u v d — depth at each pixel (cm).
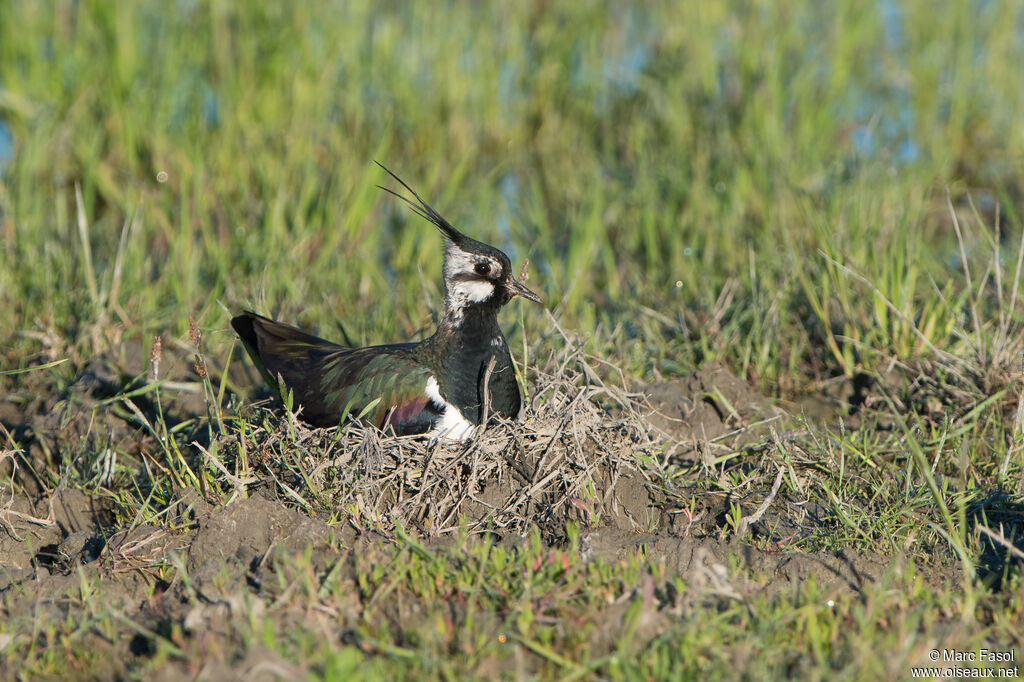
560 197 1727
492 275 991
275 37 1894
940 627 756
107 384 1168
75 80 1852
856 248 1338
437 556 808
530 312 1277
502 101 1997
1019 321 1179
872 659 682
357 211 1512
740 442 1083
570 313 1304
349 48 1936
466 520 923
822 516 933
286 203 1555
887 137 1859
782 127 1772
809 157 1653
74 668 725
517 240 1504
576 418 955
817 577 820
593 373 1016
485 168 1880
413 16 2061
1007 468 979
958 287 1321
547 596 771
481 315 994
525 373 1065
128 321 1268
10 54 1875
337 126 1828
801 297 1319
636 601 741
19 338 1281
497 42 2077
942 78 1984
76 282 1370
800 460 1020
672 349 1262
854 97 1980
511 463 949
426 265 1477
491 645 717
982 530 839
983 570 841
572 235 1496
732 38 2036
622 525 939
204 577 807
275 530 880
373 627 741
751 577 823
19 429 1132
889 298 1240
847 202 1429
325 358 1040
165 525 908
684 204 1605
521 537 871
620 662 695
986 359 1120
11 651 730
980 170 1794
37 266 1375
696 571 781
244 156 1709
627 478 972
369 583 794
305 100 1831
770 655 706
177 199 1653
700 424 1091
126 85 1809
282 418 978
